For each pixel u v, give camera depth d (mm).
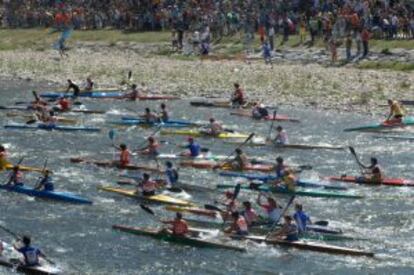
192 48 176750
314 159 101562
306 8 170750
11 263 68438
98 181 92688
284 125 119312
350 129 115062
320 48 162125
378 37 160250
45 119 120688
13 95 148000
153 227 77625
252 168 96000
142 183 86438
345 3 163875
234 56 167750
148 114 121438
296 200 86250
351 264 68812
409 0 161125
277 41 169875
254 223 76125
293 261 69625
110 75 163250
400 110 116562
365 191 88438
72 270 67938
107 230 77125
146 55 178875
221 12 179500
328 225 77312
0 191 88938
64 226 78250
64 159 102500
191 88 147625
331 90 137875
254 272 67625
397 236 74812
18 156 104062
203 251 72188
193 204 84125
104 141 112250
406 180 91188
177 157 102312
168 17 193125
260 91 140875
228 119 124312
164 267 68875
